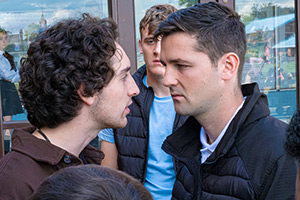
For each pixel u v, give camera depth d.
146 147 1.88
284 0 3.56
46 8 3.20
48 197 0.52
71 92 1.08
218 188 1.08
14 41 3.20
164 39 1.11
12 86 3.20
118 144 1.93
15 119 3.20
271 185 0.99
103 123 1.19
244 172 1.04
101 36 1.12
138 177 1.88
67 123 1.13
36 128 1.18
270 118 1.09
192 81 1.07
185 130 1.30
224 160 1.10
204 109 1.11
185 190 1.27
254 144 1.04
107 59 1.11
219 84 1.09
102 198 0.51
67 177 0.55
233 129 1.09
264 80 3.61
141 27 1.90
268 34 3.57
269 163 1.00
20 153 1.06
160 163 1.85
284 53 3.61
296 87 3.64
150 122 1.90
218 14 1.08
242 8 3.50
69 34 1.10
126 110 1.24
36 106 1.10
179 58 1.07
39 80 1.07
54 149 1.08
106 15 3.25
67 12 3.22
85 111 1.14
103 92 1.14
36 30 3.22
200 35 1.05
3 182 1.00
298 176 0.76
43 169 1.06
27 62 1.14
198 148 1.27
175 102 1.13
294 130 0.75
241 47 1.11
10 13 3.17
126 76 1.22
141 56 3.28
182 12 1.09
